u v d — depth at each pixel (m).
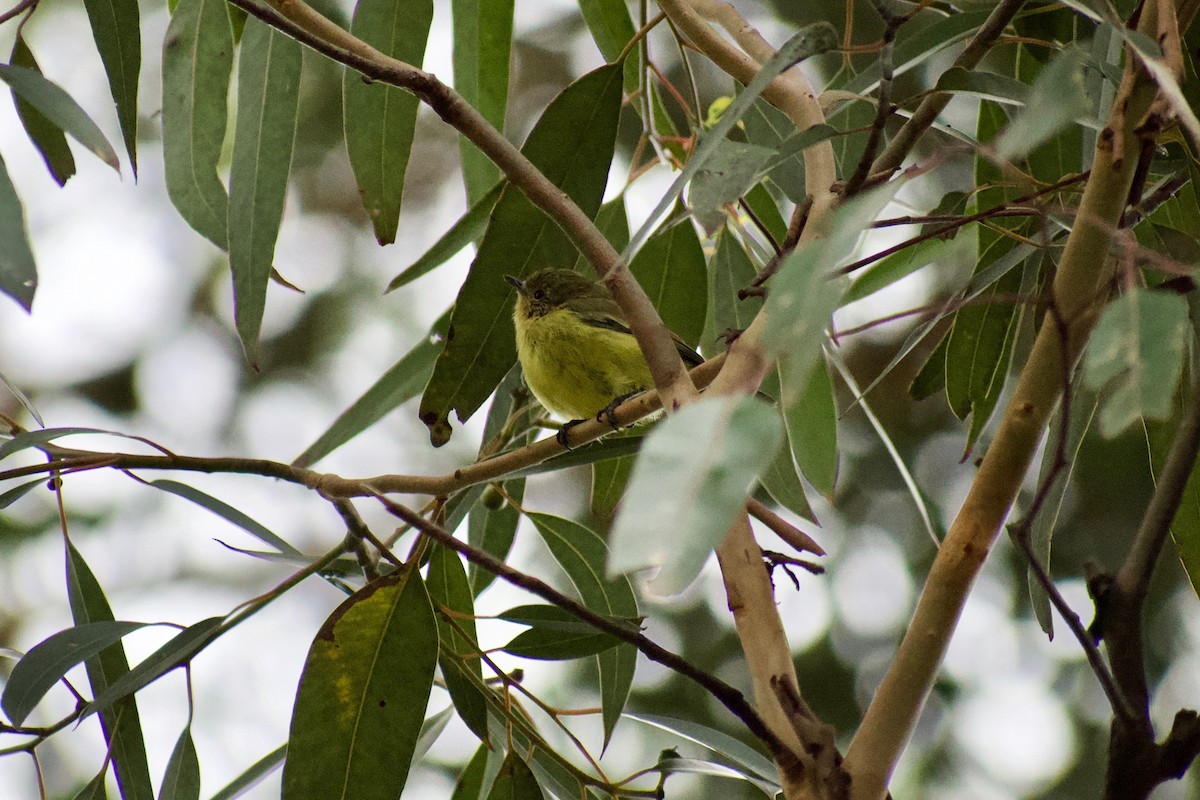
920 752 12.88
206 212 7.28
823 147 5.48
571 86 6.80
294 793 5.54
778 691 4.25
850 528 13.59
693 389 4.74
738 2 14.17
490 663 6.29
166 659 5.81
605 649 6.39
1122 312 3.35
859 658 12.90
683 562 2.97
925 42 6.19
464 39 8.16
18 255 3.87
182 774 6.12
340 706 5.66
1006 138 3.41
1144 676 3.82
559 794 6.98
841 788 3.98
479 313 6.73
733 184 4.64
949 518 13.42
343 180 15.98
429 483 5.98
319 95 15.82
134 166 6.84
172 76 7.34
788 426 7.88
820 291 3.24
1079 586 12.83
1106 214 4.50
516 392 9.44
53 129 7.30
